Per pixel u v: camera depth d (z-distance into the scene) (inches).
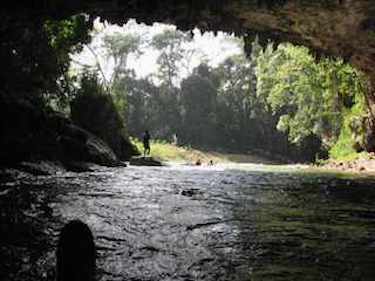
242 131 2753.4
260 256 262.4
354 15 855.1
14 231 292.2
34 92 1072.8
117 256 252.4
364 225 356.2
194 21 893.2
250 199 490.0
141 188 553.9
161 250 268.1
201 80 2861.7
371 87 1298.0
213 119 2792.8
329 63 1569.9
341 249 280.8
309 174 932.6
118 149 1363.2
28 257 242.8
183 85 2891.2
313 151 2298.2
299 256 264.4
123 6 802.8
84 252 145.3
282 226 345.1
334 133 1753.2
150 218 353.7
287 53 1743.4
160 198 465.4
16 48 965.2
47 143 819.4
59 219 335.0
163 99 2915.8
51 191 489.7
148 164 1222.9
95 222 330.6
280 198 508.7
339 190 616.7
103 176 719.7
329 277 228.7
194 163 1594.5
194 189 564.7
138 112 2834.6
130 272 228.1
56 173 729.6
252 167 1272.1
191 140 2770.7
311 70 1706.4
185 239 295.3
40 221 324.5
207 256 259.6
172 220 350.3
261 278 225.1
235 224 346.6
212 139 2775.6
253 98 2733.8
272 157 2549.2
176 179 705.6
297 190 600.7
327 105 1694.1
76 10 796.0
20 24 816.3
